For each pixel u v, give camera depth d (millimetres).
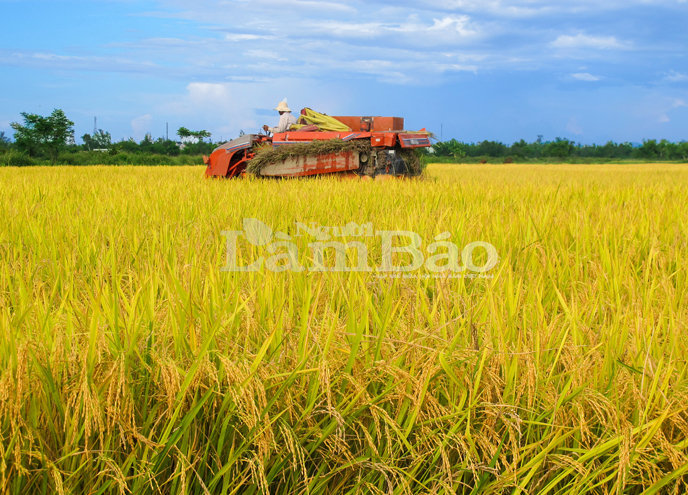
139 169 22891
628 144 92188
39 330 2244
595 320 3051
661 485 2025
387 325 2543
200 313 2385
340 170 13172
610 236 5016
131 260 4426
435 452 2131
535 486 2096
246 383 1944
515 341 2518
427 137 14336
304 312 2385
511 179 18172
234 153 13891
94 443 1959
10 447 1753
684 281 3576
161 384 2084
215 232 4930
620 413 2055
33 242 4676
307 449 2141
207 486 2049
